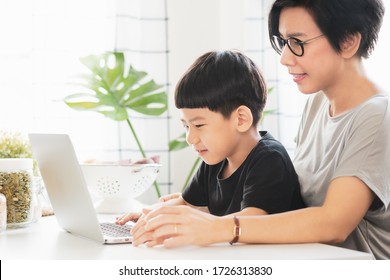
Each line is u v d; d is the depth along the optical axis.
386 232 1.37
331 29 1.29
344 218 1.18
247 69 1.44
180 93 1.41
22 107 2.70
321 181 1.42
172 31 2.91
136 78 2.43
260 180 1.35
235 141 1.43
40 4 2.68
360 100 1.37
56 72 2.70
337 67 1.34
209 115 1.39
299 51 1.31
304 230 1.16
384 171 1.24
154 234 1.14
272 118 2.71
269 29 1.41
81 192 1.21
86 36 2.74
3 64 2.69
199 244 1.13
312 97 1.60
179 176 2.89
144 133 2.80
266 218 1.16
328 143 1.41
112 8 2.74
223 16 2.94
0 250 1.18
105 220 1.65
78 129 2.72
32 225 1.55
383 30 2.36
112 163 1.92
